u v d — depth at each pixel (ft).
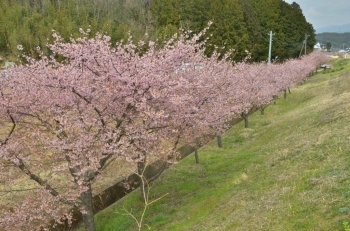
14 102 29.66
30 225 32.94
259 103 79.30
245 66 76.33
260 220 24.25
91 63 31.35
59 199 31.60
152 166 50.37
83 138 29.81
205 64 49.98
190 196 40.24
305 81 151.64
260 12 201.57
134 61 32.07
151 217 37.35
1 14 149.28
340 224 19.01
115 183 45.60
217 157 56.75
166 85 31.42
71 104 31.24
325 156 31.60
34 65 32.99
